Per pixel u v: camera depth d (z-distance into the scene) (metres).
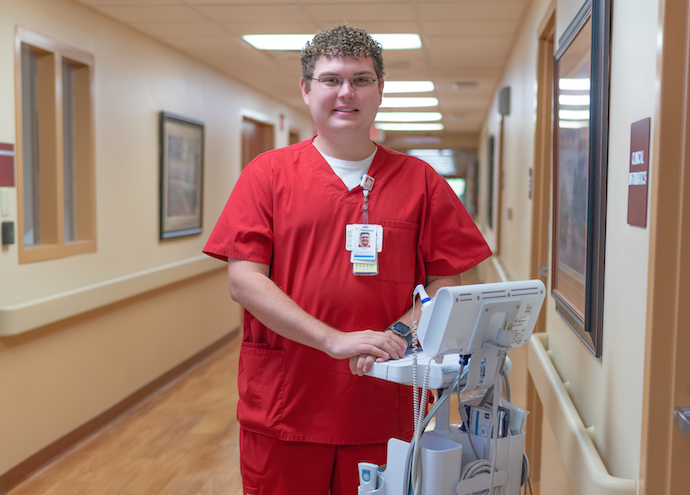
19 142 3.04
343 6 3.74
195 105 5.26
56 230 3.39
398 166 1.63
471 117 10.10
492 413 1.25
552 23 2.88
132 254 4.24
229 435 3.69
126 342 4.10
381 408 1.58
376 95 1.52
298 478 1.60
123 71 4.08
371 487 1.31
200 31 4.29
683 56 1.09
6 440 2.97
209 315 5.60
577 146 1.85
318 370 1.56
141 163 4.35
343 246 1.56
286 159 1.61
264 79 6.25
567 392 1.96
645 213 1.21
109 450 3.47
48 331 3.28
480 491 1.24
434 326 1.17
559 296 2.17
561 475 2.07
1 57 2.91
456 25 4.19
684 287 1.10
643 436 1.17
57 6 3.35
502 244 5.72
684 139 1.09
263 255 1.56
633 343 1.30
